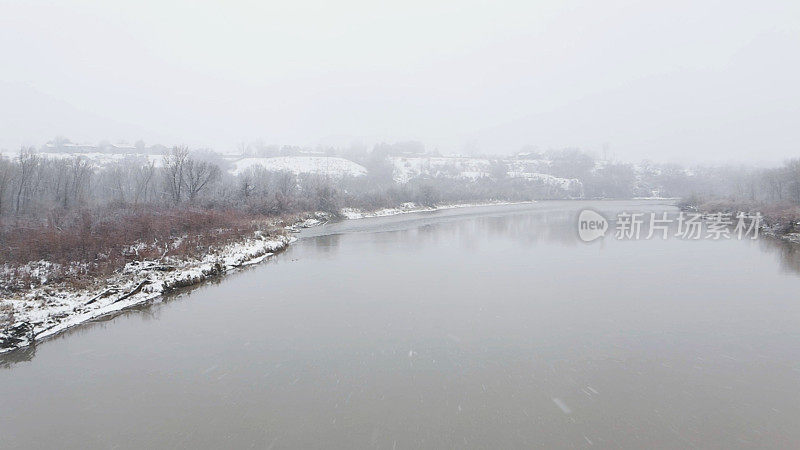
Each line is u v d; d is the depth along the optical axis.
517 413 9.06
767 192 61.47
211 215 28.95
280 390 10.09
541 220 48.88
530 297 17.39
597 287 18.86
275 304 16.47
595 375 10.80
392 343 12.78
